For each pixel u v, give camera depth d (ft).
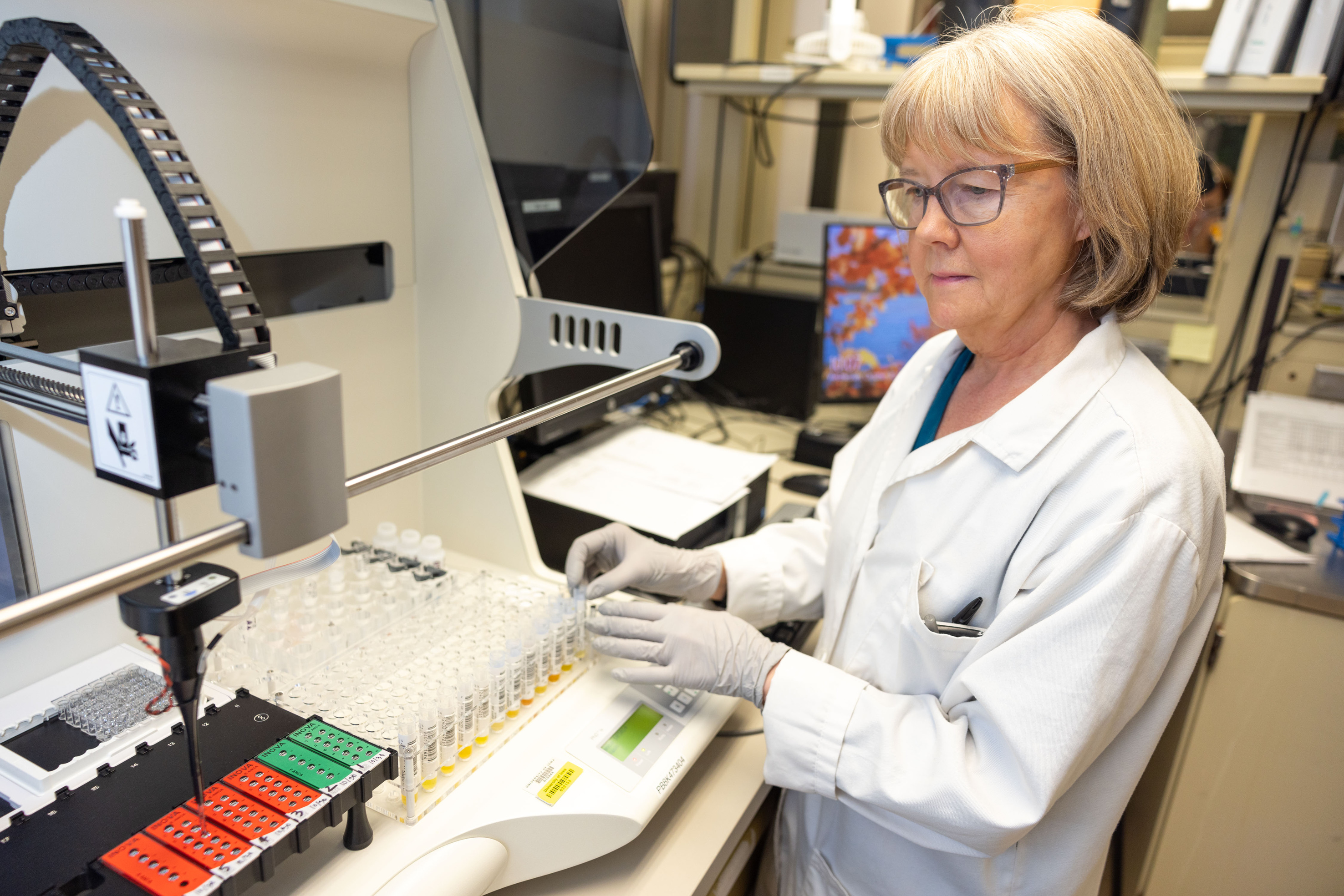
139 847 2.02
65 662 2.86
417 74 3.65
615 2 3.43
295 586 3.20
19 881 1.94
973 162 2.47
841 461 4.12
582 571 3.58
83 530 2.85
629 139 3.63
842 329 6.61
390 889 2.22
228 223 3.04
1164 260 2.63
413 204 3.88
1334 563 4.55
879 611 3.06
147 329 1.56
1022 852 2.83
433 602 3.35
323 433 1.57
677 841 2.85
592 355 3.57
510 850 2.54
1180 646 2.76
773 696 2.86
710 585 3.75
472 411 4.02
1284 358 6.28
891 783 2.57
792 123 8.73
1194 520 2.41
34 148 2.42
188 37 2.73
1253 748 4.65
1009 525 2.68
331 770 2.29
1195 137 2.71
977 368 3.20
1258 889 4.89
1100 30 2.46
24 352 2.06
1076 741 2.35
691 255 8.07
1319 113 5.68
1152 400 2.60
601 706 3.06
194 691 1.76
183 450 1.64
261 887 2.21
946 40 2.80
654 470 4.76
